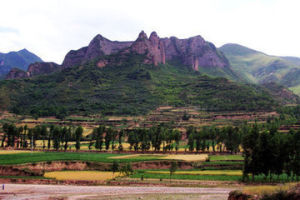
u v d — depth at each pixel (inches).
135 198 2920.8
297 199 1695.4
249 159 4008.4
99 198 2940.5
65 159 5275.6
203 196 2987.2
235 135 6510.8
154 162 5487.2
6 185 3757.4
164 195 3085.6
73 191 3366.1
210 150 7322.8
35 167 4857.3
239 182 3976.4
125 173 4643.2
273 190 1887.3
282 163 3956.7
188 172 4798.2
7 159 5123.0
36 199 2898.6
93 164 5236.2
